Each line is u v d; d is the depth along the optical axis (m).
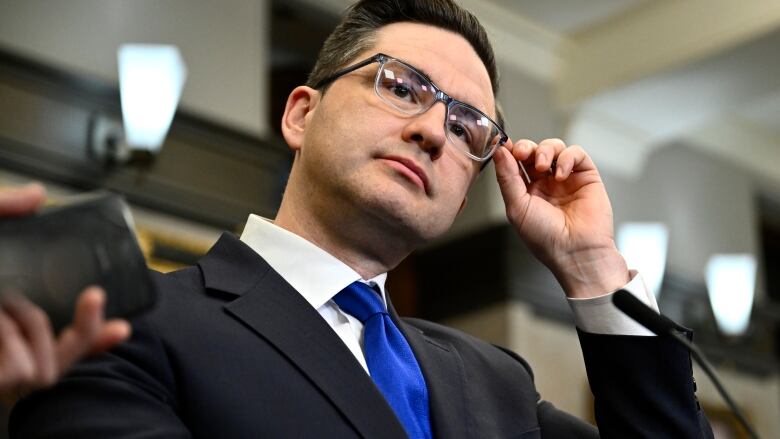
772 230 8.23
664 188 6.85
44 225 1.03
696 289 6.73
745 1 5.73
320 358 1.41
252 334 1.42
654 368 1.64
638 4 6.07
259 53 4.89
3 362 0.93
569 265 1.78
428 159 1.65
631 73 6.06
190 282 1.49
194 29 4.64
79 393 1.25
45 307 1.00
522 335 5.67
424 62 1.75
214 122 4.48
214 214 4.35
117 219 1.07
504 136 1.84
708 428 1.68
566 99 6.31
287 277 1.57
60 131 3.96
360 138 1.64
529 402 1.70
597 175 1.90
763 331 7.09
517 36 6.18
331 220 1.65
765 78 6.00
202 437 1.31
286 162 4.71
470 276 5.93
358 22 1.83
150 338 1.35
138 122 3.98
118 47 4.30
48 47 4.07
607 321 1.68
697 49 5.86
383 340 1.56
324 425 1.34
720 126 7.36
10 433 1.29
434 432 1.51
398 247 1.67
